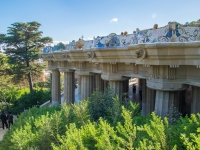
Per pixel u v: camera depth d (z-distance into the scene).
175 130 6.32
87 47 17.25
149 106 15.79
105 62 13.52
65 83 22.67
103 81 23.05
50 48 25.48
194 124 6.04
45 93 34.19
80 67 18.36
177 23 8.30
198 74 8.88
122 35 12.58
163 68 9.41
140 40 10.23
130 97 25.89
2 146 11.09
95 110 10.09
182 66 9.40
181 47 8.20
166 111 9.88
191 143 4.84
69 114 9.43
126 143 5.77
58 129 8.29
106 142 5.84
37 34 38.31
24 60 36.81
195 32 8.34
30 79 38.19
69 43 20.50
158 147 5.05
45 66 39.56
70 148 5.89
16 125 12.72
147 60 9.38
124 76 13.62
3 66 34.97
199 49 7.80
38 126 9.34
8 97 33.06
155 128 5.83
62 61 21.81
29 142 8.12
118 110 8.77
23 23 37.03
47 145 7.95
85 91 18.66
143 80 18.25
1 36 36.19
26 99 31.22
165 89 9.52
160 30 8.82
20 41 36.59
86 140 6.87
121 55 12.34
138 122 8.06
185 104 18.80
